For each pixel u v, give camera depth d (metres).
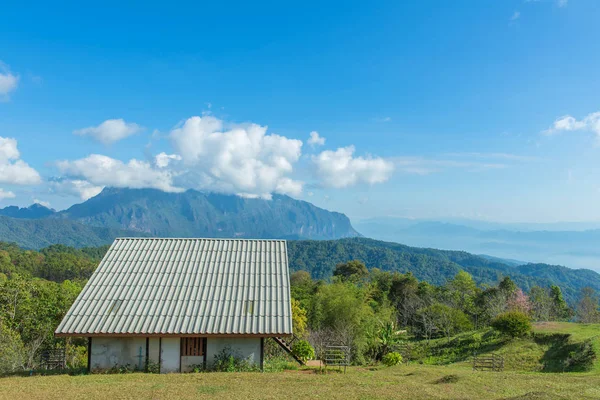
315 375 18.62
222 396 13.84
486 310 54.12
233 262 23.83
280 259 24.30
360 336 36.44
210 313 20.00
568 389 16.16
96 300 20.55
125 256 23.97
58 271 106.50
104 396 13.73
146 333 18.72
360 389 15.30
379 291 65.12
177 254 24.34
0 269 94.31
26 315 30.16
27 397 13.55
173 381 16.39
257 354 19.88
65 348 28.31
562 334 32.47
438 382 17.80
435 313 48.50
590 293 69.38
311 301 41.84
